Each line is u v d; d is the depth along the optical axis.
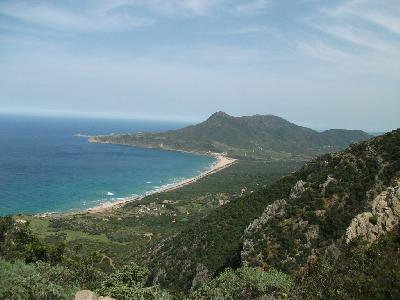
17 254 41.94
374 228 35.12
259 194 82.19
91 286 37.00
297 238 50.31
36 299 25.02
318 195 56.69
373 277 26.66
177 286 61.69
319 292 27.23
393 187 37.72
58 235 126.75
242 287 30.31
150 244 104.75
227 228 72.19
